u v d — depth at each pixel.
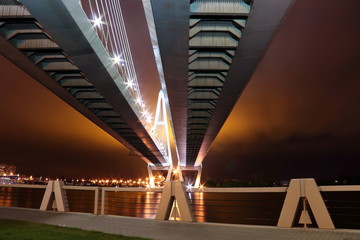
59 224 10.16
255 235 8.05
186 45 20.67
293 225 9.26
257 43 21.56
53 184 13.77
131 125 44.81
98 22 22.11
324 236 7.72
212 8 18.50
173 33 19.22
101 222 10.50
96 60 22.38
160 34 19.36
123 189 11.86
